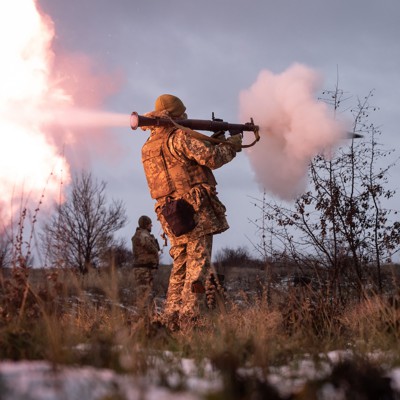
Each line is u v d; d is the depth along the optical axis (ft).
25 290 16.24
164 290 52.16
